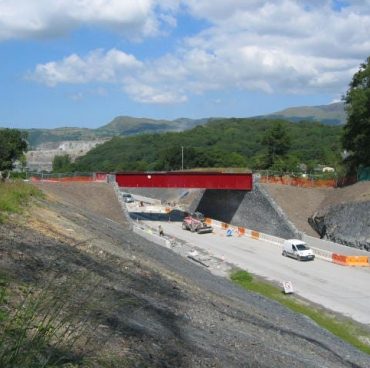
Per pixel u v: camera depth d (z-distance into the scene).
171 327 15.47
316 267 49.56
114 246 30.12
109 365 9.91
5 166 95.25
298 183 75.69
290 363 16.91
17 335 7.99
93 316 11.02
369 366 21.91
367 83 72.00
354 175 73.81
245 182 72.62
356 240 55.94
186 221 72.75
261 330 21.20
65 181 68.75
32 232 22.38
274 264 50.88
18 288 12.33
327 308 36.34
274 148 118.62
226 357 14.52
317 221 65.62
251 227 72.94
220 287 32.75
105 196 66.38
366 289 41.66
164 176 71.69
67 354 8.84
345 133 74.00
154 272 25.42
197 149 151.25
